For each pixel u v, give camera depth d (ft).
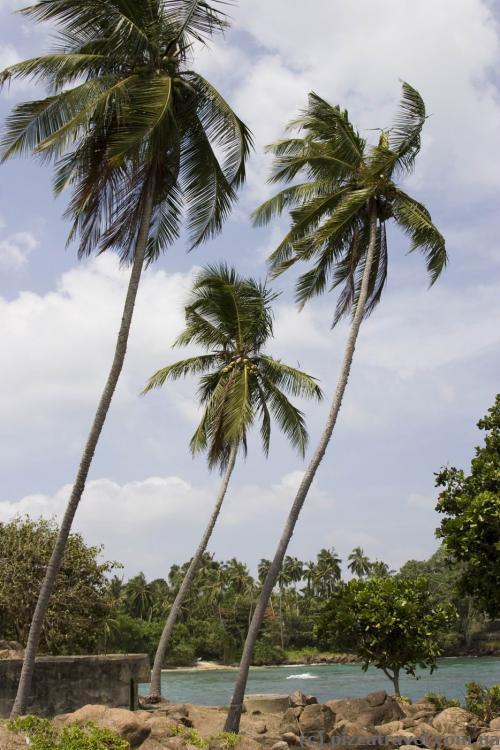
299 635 378.53
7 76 52.54
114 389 53.78
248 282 86.74
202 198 61.67
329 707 61.16
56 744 39.04
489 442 70.85
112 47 56.03
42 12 54.24
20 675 54.39
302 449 90.33
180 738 45.16
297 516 59.52
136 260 56.29
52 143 50.34
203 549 85.92
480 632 317.22
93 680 57.06
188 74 59.41
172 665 328.08
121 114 55.06
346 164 68.13
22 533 103.91
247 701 69.46
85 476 52.37
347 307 71.92
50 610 99.25
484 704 61.16
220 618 372.99
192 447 95.30
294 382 87.86
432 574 312.09
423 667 69.46
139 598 383.65
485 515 62.69
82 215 58.08
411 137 67.05
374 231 67.41
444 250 69.15
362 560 435.94
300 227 69.00
